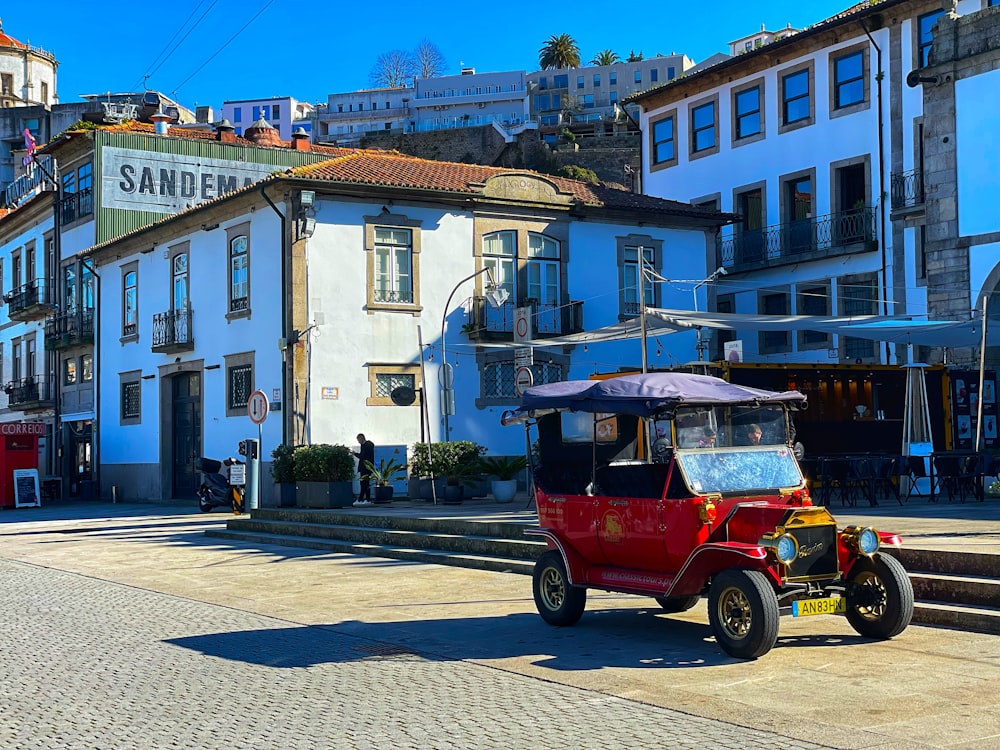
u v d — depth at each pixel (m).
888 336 22.16
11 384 47.22
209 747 6.55
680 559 9.35
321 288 28.11
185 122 113.81
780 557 8.61
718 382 10.40
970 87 23.48
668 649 9.31
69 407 41.50
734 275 38.19
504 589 13.41
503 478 23.47
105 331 37.88
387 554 17.47
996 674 8.05
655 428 9.81
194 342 32.19
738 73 38.62
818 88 35.56
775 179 37.19
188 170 39.28
